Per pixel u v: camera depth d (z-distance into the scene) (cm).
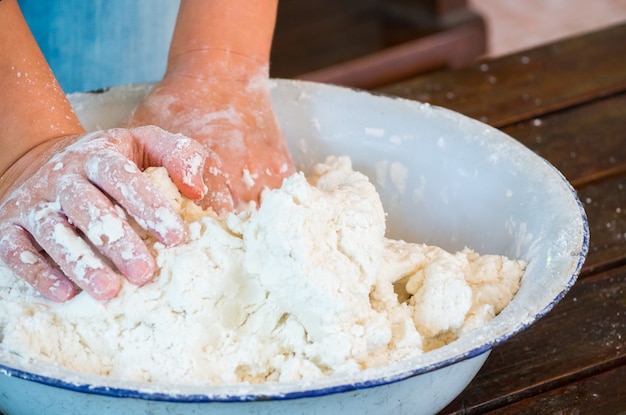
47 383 83
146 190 94
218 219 98
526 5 290
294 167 114
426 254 102
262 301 94
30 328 91
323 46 236
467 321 95
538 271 95
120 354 92
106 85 139
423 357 85
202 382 90
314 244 92
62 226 92
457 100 138
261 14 116
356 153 117
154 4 137
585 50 149
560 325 105
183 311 92
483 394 99
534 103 137
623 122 134
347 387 83
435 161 112
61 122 105
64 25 134
